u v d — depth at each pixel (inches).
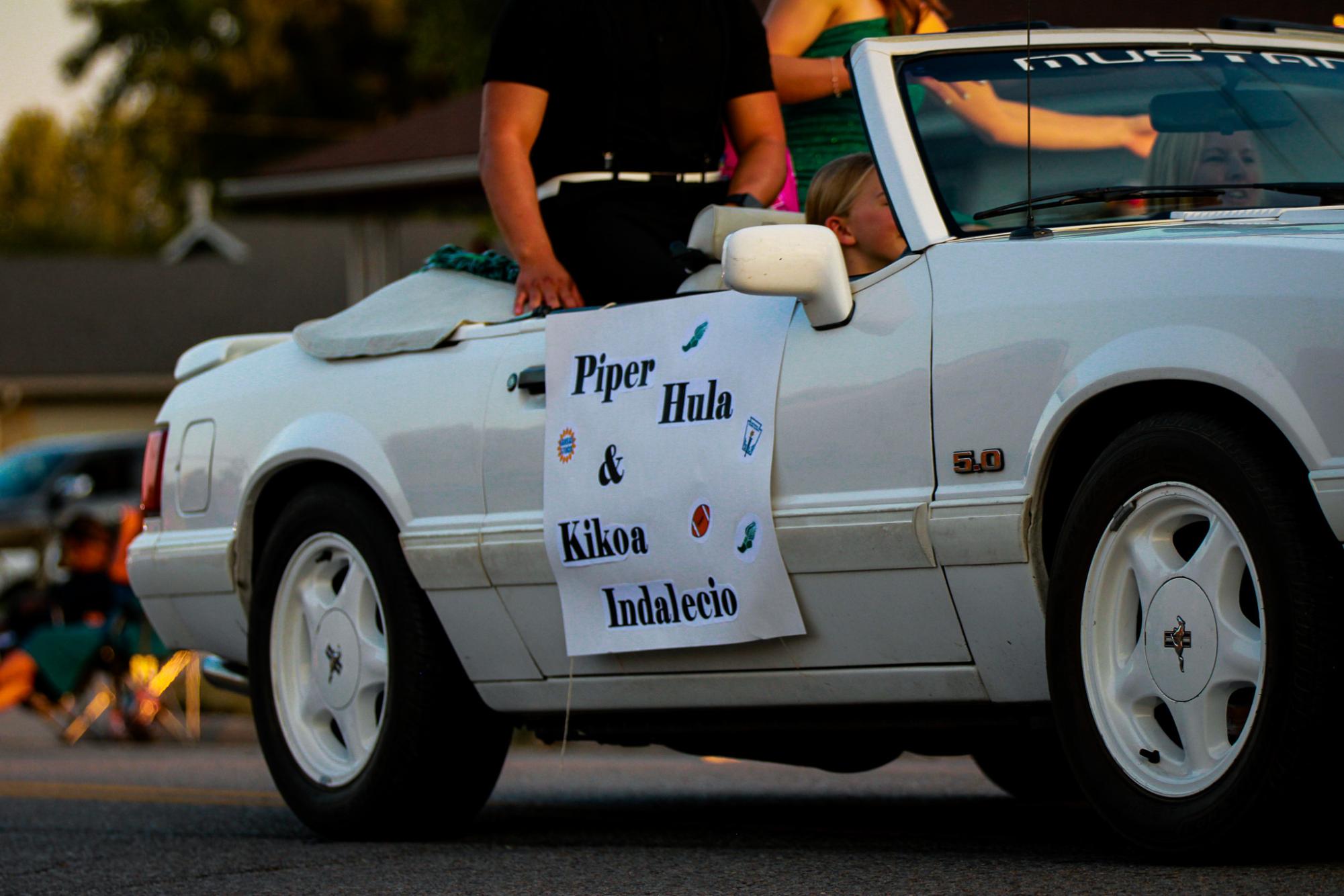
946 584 463.2
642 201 655.1
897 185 504.4
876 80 523.8
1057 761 709.3
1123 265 437.4
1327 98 561.6
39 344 4626.0
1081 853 491.8
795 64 729.6
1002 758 717.3
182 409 701.9
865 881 446.3
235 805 820.0
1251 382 400.5
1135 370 420.8
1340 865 413.4
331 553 631.2
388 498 595.2
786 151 697.6
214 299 4771.2
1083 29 566.6
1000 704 474.6
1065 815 665.6
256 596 649.6
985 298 459.8
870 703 496.4
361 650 615.2
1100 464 436.8
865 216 546.6
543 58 652.1
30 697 1393.9
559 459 546.6
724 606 506.9
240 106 6122.1
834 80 730.8
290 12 6038.4
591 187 651.5
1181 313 419.2
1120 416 449.1
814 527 481.4
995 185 511.8
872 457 473.7
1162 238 440.8
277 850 598.2
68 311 4717.0
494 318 613.0
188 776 1005.8
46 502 3486.7
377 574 605.6
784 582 491.8
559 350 554.3
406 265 3897.6
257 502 661.3
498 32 658.8
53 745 1393.9
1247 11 1198.9
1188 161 535.8
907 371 468.8
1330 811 399.5
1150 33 568.7
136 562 705.6
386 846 600.4
